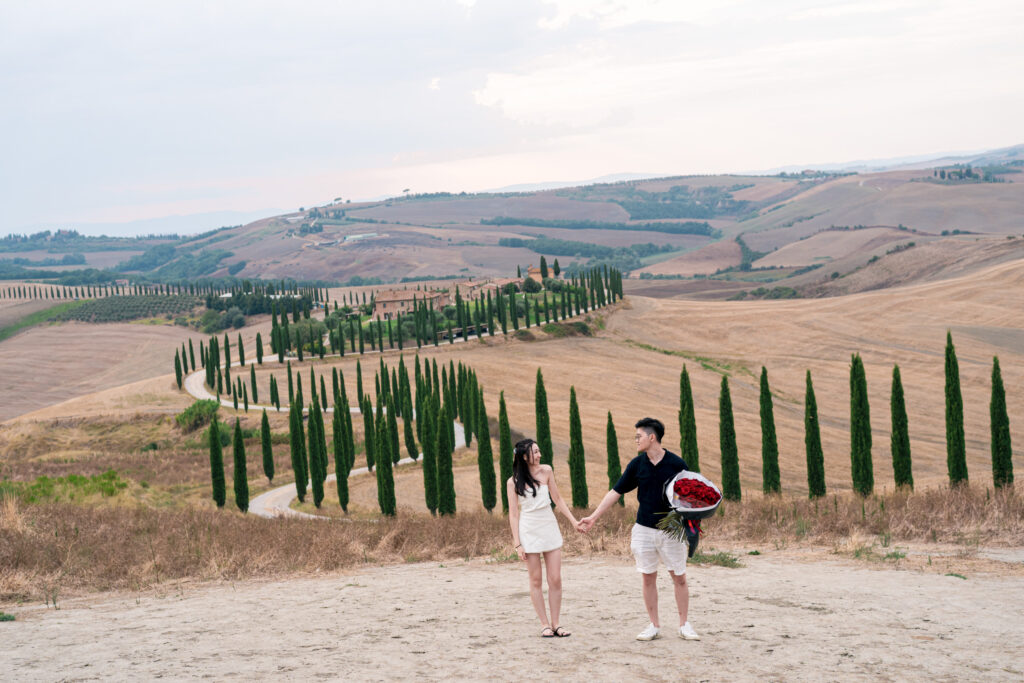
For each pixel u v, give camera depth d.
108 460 94.31
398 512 54.22
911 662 6.98
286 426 113.81
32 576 16.31
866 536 18.42
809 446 42.06
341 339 157.75
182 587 16.19
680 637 8.38
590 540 19.75
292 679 7.10
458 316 168.88
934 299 161.25
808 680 6.44
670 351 153.50
